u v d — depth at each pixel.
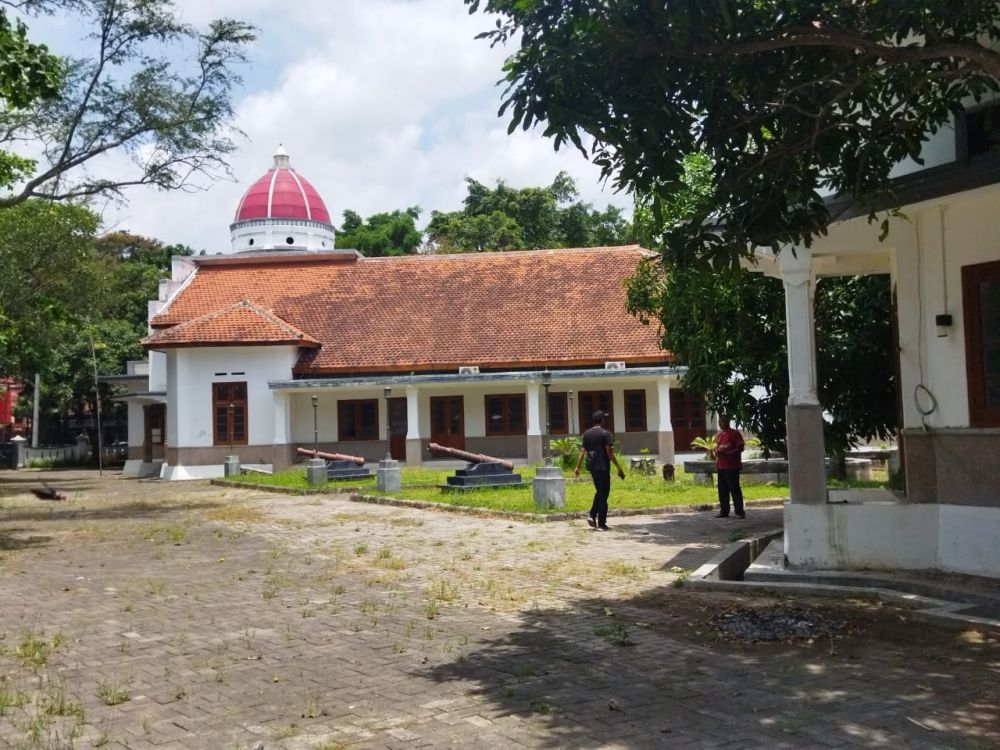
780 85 7.32
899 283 9.26
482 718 5.09
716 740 4.64
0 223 27.03
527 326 33.75
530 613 7.93
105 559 12.09
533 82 6.21
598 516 13.82
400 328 34.28
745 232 7.49
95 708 5.47
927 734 4.70
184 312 35.75
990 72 6.33
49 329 30.00
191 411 32.16
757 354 12.79
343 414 33.25
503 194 51.16
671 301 13.43
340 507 18.97
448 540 12.97
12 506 21.05
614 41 6.20
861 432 12.44
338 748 4.66
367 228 57.06
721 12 6.01
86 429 54.84
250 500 21.75
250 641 7.12
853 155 7.78
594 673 5.95
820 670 5.93
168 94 19.52
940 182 7.86
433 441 32.97
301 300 36.38
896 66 7.67
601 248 38.41
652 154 6.56
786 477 20.05
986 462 8.42
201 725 5.11
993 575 8.29
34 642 7.14
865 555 8.95
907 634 6.82
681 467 28.20
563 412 32.66
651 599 8.43
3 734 5.02
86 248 29.94
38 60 11.53
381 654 6.60
